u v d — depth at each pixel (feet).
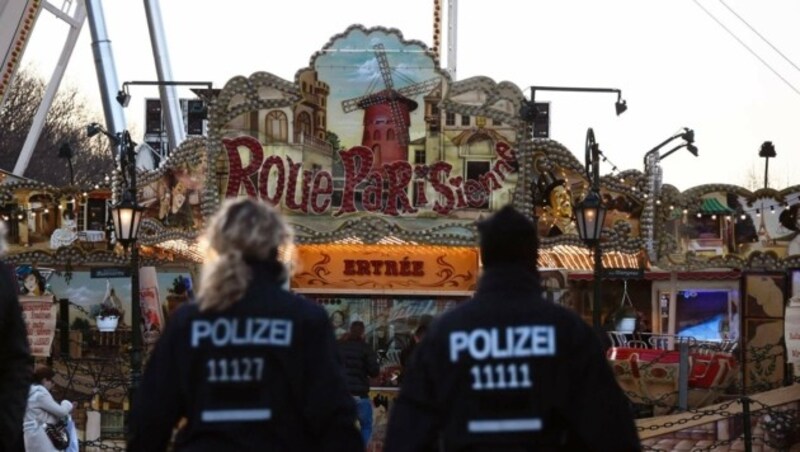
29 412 56.03
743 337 96.12
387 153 81.82
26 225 90.27
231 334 22.93
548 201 82.84
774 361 95.25
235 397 22.80
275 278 23.54
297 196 81.87
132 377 74.23
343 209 82.02
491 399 22.15
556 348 22.22
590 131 77.51
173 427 23.44
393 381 85.66
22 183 89.71
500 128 81.51
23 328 28.30
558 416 22.25
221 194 82.23
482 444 22.04
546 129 100.17
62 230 90.27
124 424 80.18
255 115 82.02
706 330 99.19
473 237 81.87
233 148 81.87
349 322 87.20
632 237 83.97
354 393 68.64
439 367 22.41
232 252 23.26
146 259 98.68
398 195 81.92
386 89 81.82
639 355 81.51
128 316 100.01
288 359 22.89
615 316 99.19
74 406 79.87
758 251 84.43
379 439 83.10
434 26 108.78
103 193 90.33
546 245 82.84
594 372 22.22
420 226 82.02
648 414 81.15
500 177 81.71
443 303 87.30
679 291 100.42
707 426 71.20
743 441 70.64
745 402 67.87
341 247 87.35
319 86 81.87
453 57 106.73
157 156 138.10
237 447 22.56
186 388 22.97
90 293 100.12
